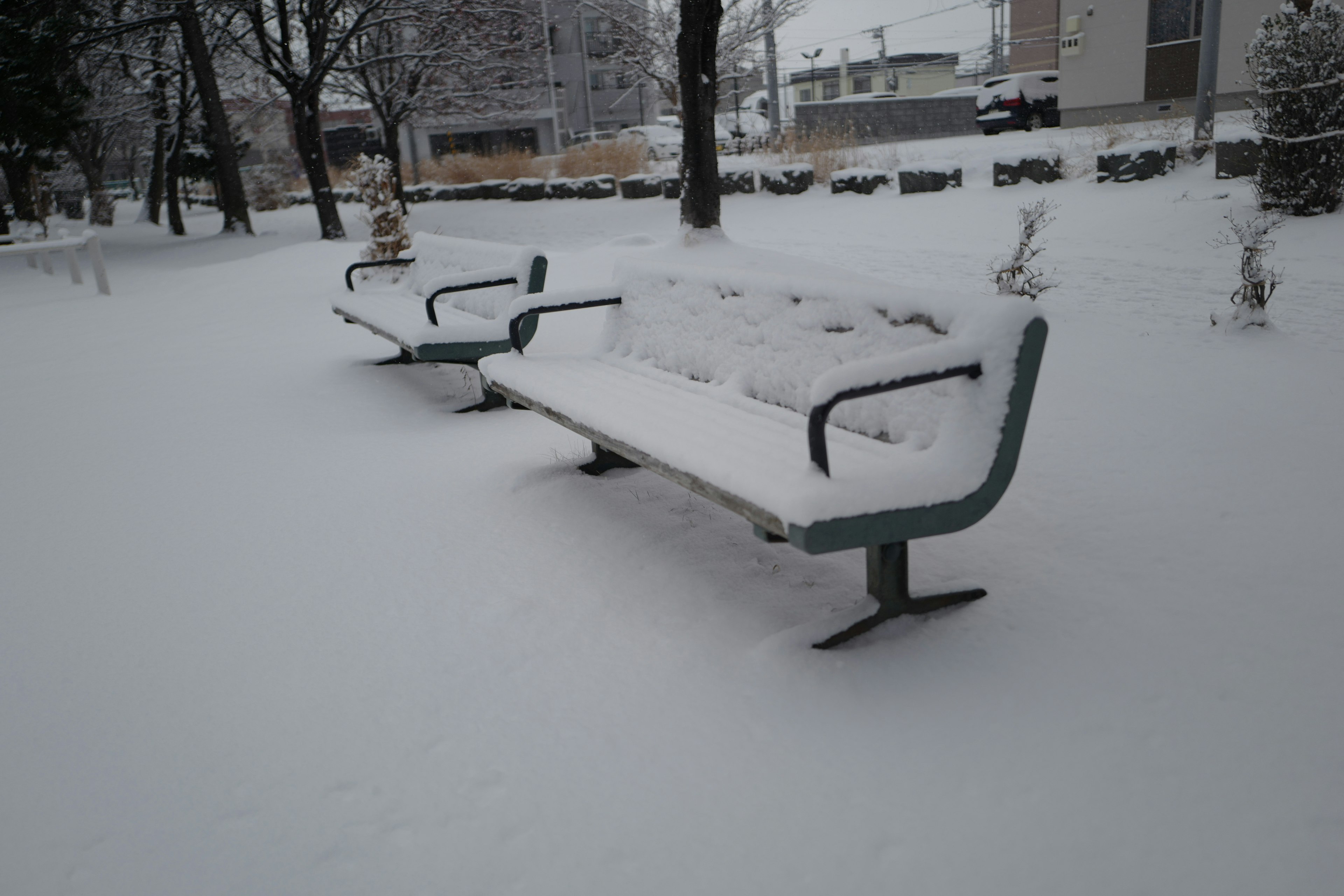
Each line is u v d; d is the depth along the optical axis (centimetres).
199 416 598
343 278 1275
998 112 2772
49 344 919
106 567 375
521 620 306
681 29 1158
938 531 249
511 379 424
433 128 4422
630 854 200
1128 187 1409
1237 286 796
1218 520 337
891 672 257
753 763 226
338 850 209
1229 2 2069
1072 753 220
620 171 2711
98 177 3812
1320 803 199
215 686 281
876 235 1414
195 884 201
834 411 312
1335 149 1012
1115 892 181
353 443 521
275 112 4522
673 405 354
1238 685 240
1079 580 300
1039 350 247
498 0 2481
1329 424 430
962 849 194
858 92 7731
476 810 218
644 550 350
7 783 240
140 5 2288
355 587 341
